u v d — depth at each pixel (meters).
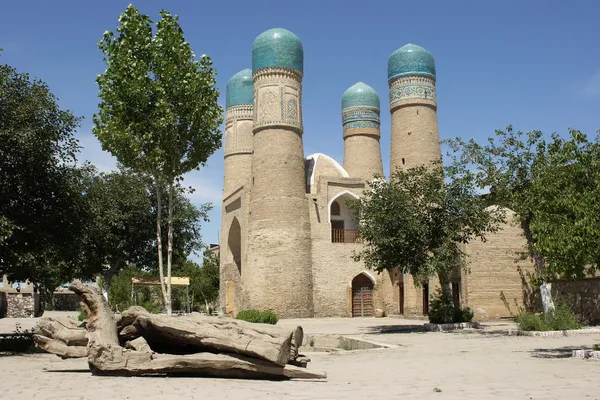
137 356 7.70
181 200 26.44
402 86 29.91
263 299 28.31
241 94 37.41
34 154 13.73
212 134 16.91
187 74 16.17
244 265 30.97
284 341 7.59
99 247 22.72
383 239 17.81
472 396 6.16
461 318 19.55
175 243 26.39
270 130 29.78
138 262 25.23
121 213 23.14
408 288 28.14
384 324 23.17
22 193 13.95
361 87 36.22
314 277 30.19
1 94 13.33
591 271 10.71
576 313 19.47
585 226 9.41
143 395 6.09
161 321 8.10
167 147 16.06
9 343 13.98
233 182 36.47
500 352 11.30
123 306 33.84
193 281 44.50
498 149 17.58
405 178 18.84
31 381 7.37
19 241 14.23
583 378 7.47
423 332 17.86
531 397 6.07
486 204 19.44
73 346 8.63
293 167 29.78
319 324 23.94
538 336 14.73
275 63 30.14
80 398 5.91
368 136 35.66
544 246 10.00
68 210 15.18
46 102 14.41
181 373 7.77
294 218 29.28
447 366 9.29
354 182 32.34
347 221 33.31
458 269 23.66
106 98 15.78
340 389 6.71
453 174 18.14
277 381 7.43
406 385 7.09
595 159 10.77
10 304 40.38
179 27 16.45
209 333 7.81
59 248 14.87
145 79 15.72
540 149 16.70
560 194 10.63
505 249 23.17
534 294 23.11
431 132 29.52
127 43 15.85
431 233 18.25
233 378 7.58
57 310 50.78
